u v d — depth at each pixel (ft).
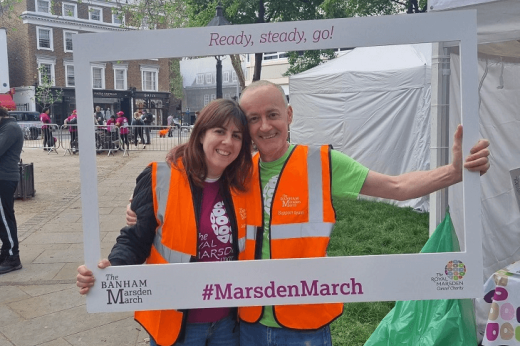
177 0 45.32
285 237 5.90
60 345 10.05
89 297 5.88
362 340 10.09
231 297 5.84
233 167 5.94
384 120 22.77
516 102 10.69
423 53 22.74
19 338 10.36
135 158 45.62
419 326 8.51
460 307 8.09
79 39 5.73
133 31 5.73
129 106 65.92
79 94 5.77
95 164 5.82
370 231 17.94
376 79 22.68
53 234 19.22
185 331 5.98
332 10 32.45
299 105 24.99
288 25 5.71
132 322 11.17
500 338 7.09
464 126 5.71
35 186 31.76
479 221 5.73
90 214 5.83
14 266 14.66
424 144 21.95
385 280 5.83
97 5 98.58
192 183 5.87
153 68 63.87
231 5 32.83
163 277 5.81
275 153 6.05
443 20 5.62
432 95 9.50
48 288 13.19
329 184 5.95
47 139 56.90
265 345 6.04
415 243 16.60
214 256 5.89
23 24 95.96
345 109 23.54
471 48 5.62
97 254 5.84
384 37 5.68
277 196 5.94
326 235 5.88
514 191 10.55
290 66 26.55
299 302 5.84
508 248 10.57
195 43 5.75
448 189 9.54
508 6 8.21
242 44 5.74
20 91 99.60
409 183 5.98
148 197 5.84
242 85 13.50
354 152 23.66
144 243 5.92
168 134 51.21
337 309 6.16
